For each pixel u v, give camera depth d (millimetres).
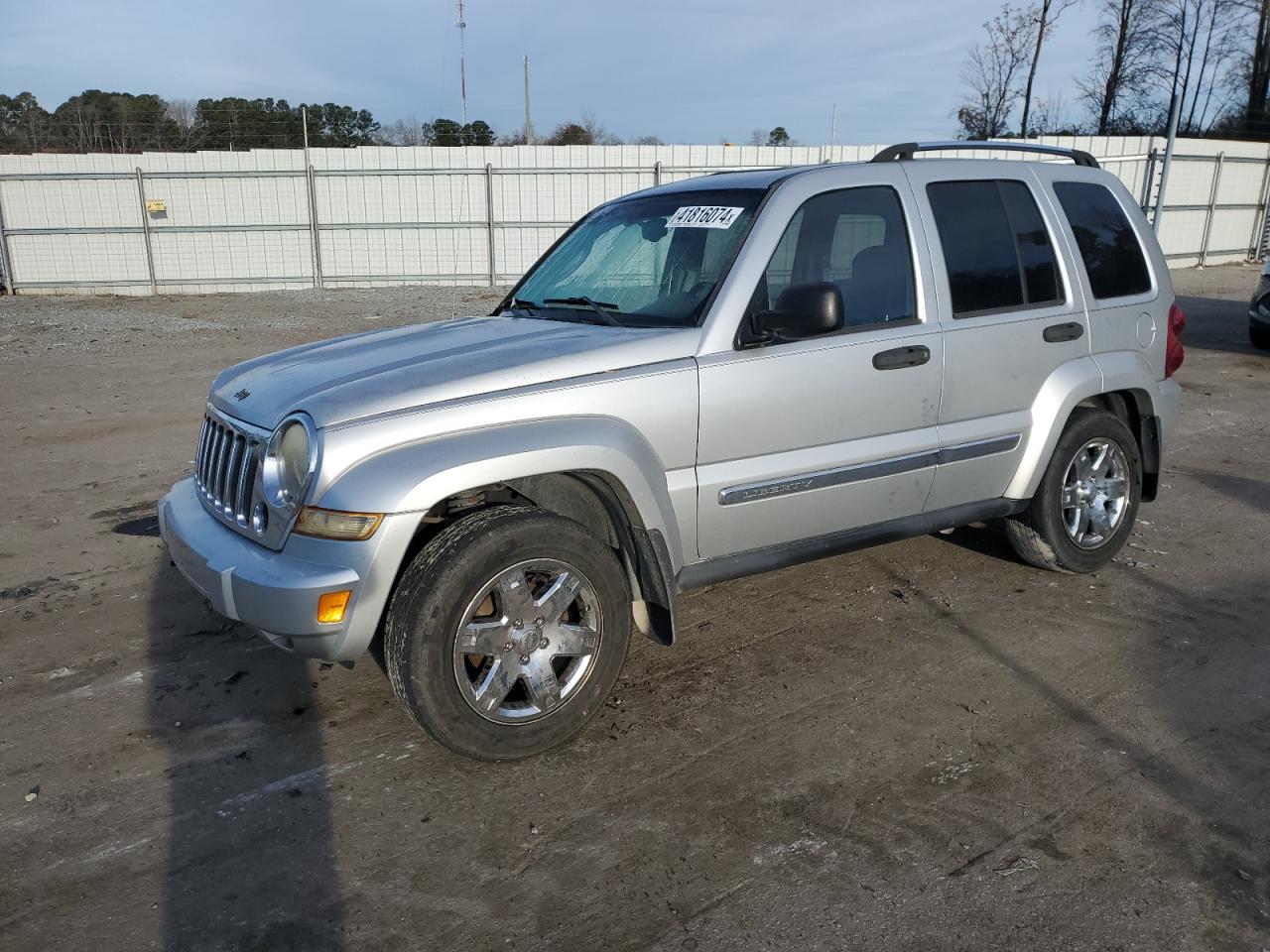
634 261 4086
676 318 3654
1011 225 4414
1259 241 29859
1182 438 7965
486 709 3162
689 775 3244
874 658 4086
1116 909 2594
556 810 3068
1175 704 3684
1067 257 4559
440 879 2756
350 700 3775
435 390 3146
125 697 3807
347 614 2969
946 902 2625
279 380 3506
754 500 3699
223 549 3219
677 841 2906
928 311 4070
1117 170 26953
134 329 16234
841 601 4688
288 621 2963
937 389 4090
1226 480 6758
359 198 24422
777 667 4023
